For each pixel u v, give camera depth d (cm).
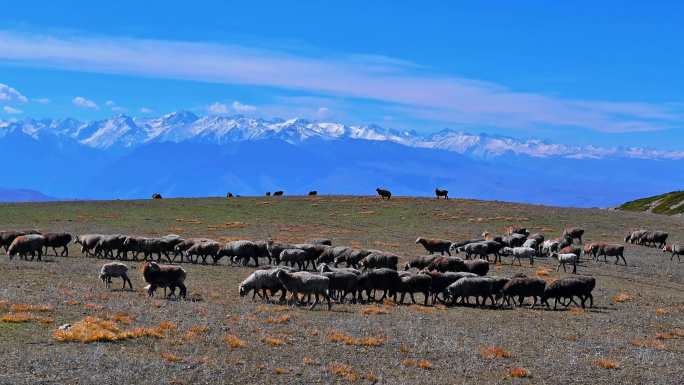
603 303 3553
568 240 6494
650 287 4428
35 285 3047
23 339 2006
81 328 2114
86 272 3722
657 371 2130
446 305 3262
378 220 8350
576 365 2145
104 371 1756
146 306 2686
